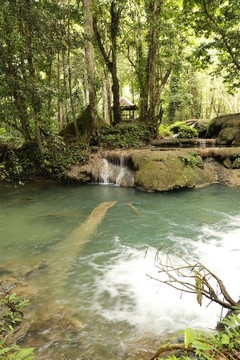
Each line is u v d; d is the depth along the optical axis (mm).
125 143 12828
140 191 9266
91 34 11883
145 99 16172
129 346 2488
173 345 1604
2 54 8883
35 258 4438
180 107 28312
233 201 7727
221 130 15148
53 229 5855
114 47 15695
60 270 4020
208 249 4703
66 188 10156
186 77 28938
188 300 3240
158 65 16078
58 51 11094
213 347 1409
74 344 2514
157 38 14430
